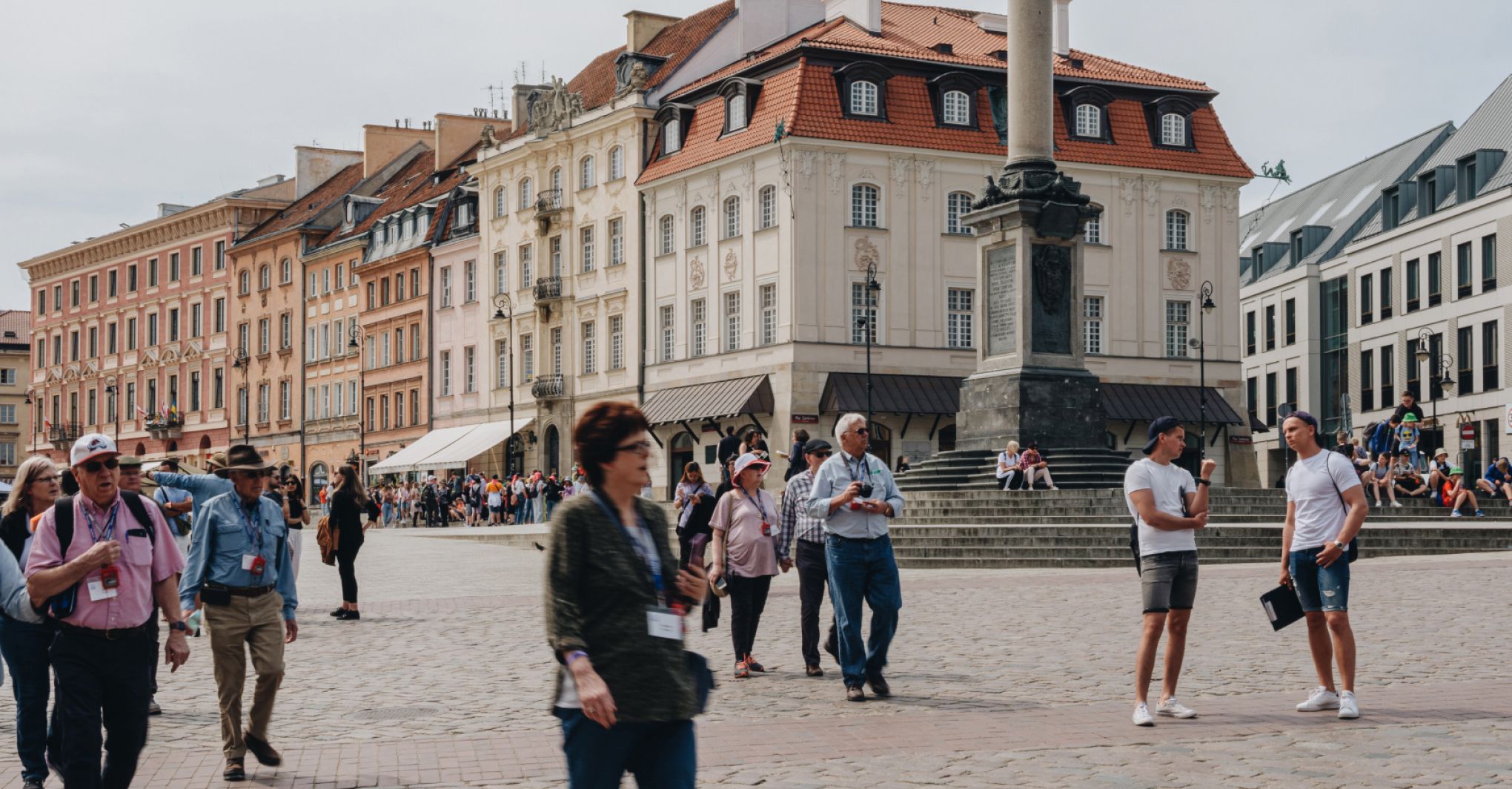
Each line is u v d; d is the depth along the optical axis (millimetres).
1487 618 21391
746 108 68250
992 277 42906
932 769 11867
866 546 15461
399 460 90000
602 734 7324
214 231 113500
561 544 7465
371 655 20328
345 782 11984
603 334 76812
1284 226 97938
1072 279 42344
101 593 10445
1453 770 11461
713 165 69125
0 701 17000
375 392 96938
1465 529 37188
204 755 13336
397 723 14797
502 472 83562
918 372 66812
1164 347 71000
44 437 134125
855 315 66000
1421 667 16984
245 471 12453
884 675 17266
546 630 7469
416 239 93125
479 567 38719
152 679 10914
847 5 72812
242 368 110500
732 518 17562
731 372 68438
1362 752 12195
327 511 25547
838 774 11742
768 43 76000
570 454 78875
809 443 17578
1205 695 15375
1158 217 71062
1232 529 36000
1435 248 77250
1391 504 44875
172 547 11031
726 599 25625
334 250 101000
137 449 121875
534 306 81625
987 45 72688
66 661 10453
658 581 7570
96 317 127250
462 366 88438
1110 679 16594
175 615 10992
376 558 43000
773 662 18766
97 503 10773
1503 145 75688
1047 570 33812
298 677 18266
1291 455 86938
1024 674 17078
